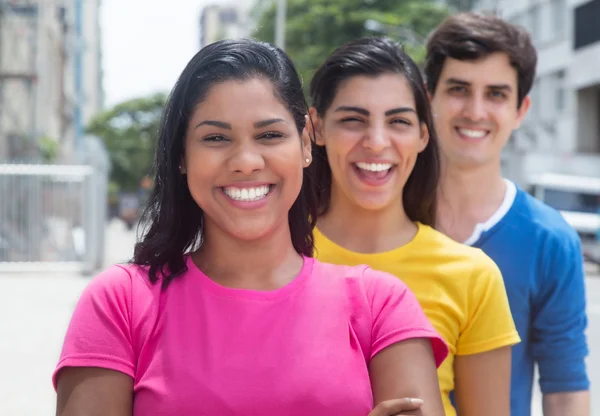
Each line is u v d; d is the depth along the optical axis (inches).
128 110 2714.1
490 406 108.0
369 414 77.0
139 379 77.6
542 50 1288.1
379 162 111.7
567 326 125.2
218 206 81.3
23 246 620.7
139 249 83.6
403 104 112.1
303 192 89.3
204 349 77.4
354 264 113.3
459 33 128.6
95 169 624.4
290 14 1304.1
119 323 78.6
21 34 968.3
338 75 113.5
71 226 628.1
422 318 83.7
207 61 81.5
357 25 1270.9
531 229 125.7
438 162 118.7
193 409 74.8
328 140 115.0
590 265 772.6
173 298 80.2
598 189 779.4
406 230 116.8
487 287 109.3
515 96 132.0
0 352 337.7
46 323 409.7
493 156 130.8
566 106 1230.3
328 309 81.0
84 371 76.8
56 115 1304.1
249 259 82.9
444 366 107.0
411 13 1279.5
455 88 130.9
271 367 76.6
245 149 80.0
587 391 126.0
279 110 81.3
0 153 890.1
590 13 1150.3
